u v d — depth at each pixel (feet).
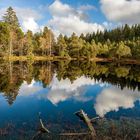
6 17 324.80
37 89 112.16
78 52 364.38
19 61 275.18
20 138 45.93
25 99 87.66
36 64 255.50
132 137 45.75
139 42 387.14
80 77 166.50
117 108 73.56
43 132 47.91
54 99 88.63
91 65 272.51
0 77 148.25
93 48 362.53
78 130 49.88
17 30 326.24
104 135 46.57
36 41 380.78
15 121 58.54
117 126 51.88
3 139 45.27
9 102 82.12
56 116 63.05
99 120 56.24
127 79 155.12
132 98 91.50
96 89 115.34
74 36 382.42
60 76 170.91
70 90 111.86
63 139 44.70
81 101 85.46
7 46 294.66
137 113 66.85
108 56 371.97
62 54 352.49
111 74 185.57
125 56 366.84
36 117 62.39
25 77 155.22
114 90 111.86
